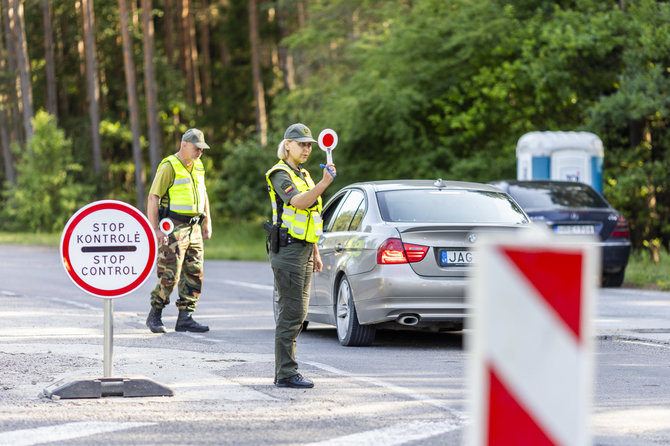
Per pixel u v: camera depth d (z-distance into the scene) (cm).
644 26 5806
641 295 3944
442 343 2628
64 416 1568
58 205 13262
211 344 2502
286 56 13638
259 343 2531
